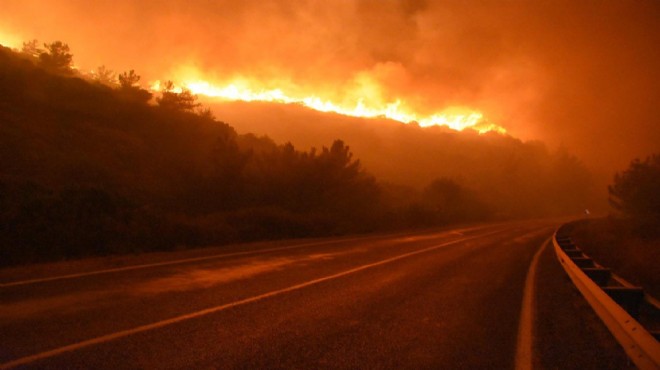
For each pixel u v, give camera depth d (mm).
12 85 31766
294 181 29438
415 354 5336
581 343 6148
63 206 14453
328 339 5770
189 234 16656
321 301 7992
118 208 16578
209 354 5004
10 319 5977
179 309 6941
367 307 7676
